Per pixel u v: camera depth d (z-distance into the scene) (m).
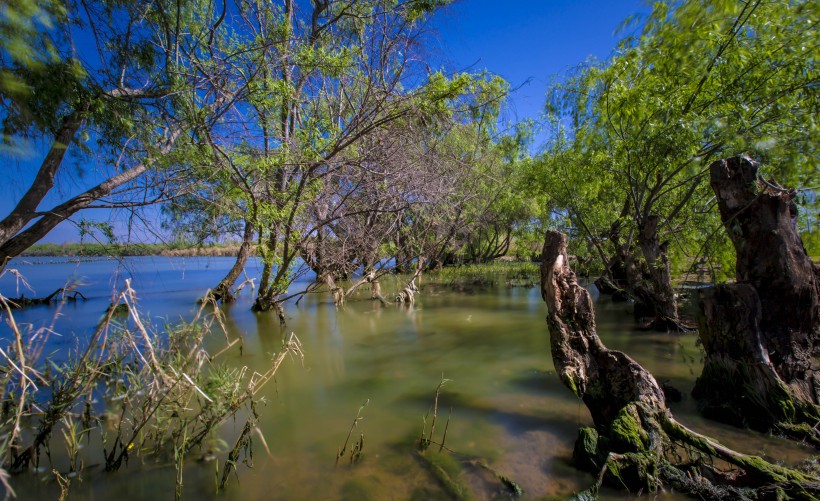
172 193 6.91
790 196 4.20
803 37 5.32
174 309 11.58
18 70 3.95
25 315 10.50
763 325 4.16
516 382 5.77
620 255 11.98
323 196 10.39
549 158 11.84
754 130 5.93
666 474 3.16
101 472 3.46
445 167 12.11
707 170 6.95
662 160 7.28
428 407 4.93
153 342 4.62
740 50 5.84
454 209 14.01
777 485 2.90
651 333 8.54
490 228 22.34
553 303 4.48
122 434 4.09
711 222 8.55
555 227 15.58
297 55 7.95
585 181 10.34
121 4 5.64
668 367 6.18
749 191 4.29
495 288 16.62
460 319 10.50
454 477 3.36
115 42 5.94
